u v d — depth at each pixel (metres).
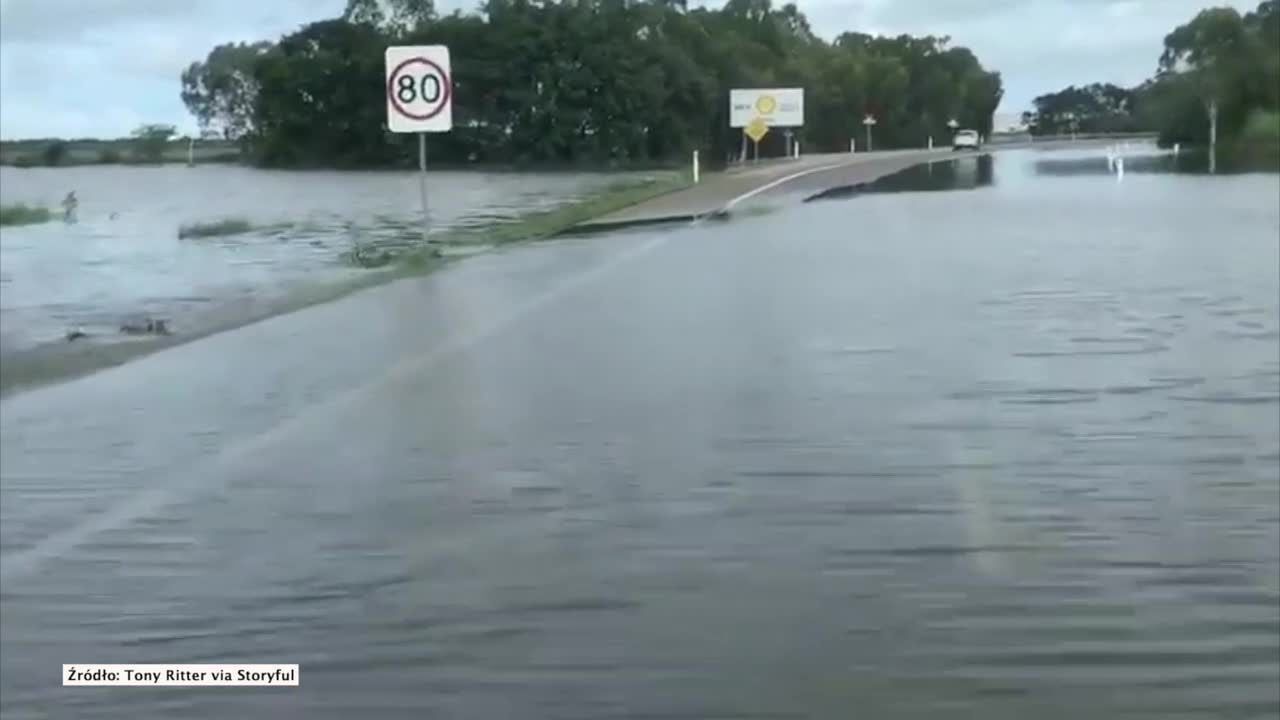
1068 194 45.81
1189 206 38.53
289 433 10.86
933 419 11.14
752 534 8.22
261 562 7.82
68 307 20.05
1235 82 92.50
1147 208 37.91
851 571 7.55
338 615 7.00
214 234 35.72
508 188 59.75
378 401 11.95
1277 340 14.77
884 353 14.09
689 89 93.06
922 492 9.08
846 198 44.25
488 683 6.16
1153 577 7.45
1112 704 5.91
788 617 6.89
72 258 29.53
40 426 11.25
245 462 9.99
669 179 56.47
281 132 100.06
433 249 25.02
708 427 10.89
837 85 122.88
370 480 9.46
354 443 10.48
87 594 7.35
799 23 138.75
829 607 7.02
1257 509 8.66
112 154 120.25
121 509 8.88
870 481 9.33
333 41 98.56
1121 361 13.58
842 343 14.72
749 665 6.32
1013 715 5.80
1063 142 139.50
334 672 6.32
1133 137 159.38
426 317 16.83
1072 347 14.41
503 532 8.30
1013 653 6.43
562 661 6.39
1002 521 8.44
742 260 23.67
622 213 35.75
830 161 84.50
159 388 12.73
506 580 7.47
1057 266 22.36
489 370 13.30
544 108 90.38
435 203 48.34
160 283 23.50
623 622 6.85
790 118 92.88
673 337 15.18
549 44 90.88
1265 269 21.59
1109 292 18.83
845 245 26.69
